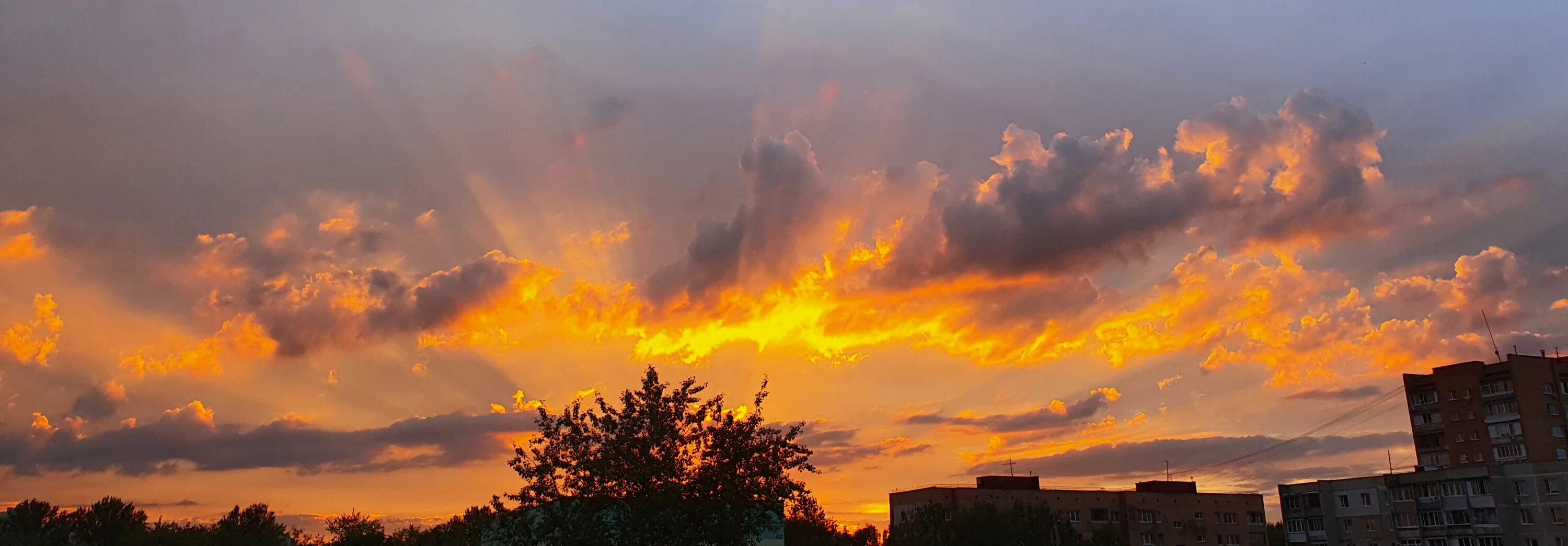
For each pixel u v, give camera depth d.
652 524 37.22
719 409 40.38
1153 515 115.56
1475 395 117.50
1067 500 114.69
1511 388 114.25
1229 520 118.19
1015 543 89.50
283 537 83.12
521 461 39.00
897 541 93.00
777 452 39.56
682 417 39.81
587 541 36.75
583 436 39.09
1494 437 114.81
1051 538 89.62
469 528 54.69
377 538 77.69
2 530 71.38
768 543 54.62
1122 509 115.81
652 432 38.56
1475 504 95.75
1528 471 93.38
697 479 38.38
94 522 74.81
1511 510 93.88
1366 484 105.69
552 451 38.88
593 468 37.66
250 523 81.75
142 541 73.38
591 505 37.75
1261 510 119.69
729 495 37.94
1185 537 115.75
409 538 74.62
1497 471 95.12
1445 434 119.50
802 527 56.78
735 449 38.78
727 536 37.62
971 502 110.31
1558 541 90.25
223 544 77.69
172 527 77.88
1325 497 109.38
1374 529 104.19
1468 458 116.75
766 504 38.56
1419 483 100.88
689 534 36.78
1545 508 91.50
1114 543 93.50
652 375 40.19
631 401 39.56
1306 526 111.06
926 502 111.94
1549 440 112.31
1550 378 115.31
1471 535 95.56
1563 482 90.88
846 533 79.19
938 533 91.44
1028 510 94.88
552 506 38.34
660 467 37.41
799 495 39.38
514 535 39.09
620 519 37.94
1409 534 100.88
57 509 74.88
